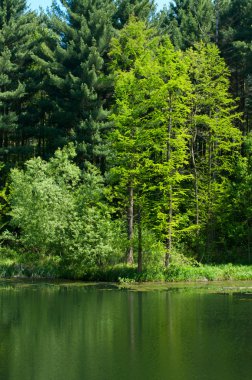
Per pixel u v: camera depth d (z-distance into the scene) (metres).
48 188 28.19
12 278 27.89
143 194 26.62
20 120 38.91
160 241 25.92
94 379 9.19
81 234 26.77
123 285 24.19
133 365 10.09
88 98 34.84
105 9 37.91
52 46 39.09
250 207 30.22
